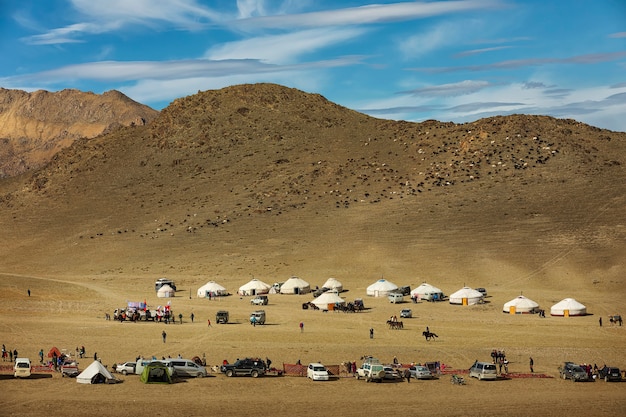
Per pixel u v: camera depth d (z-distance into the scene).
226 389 72.94
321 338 97.19
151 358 82.38
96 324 106.69
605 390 74.56
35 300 127.19
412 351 90.12
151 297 138.75
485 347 92.81
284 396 70.94
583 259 151.12
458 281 146.75
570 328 105.75
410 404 69.00
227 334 99.44
